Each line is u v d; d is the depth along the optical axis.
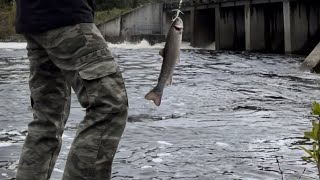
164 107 7.34
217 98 8.38
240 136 5.28
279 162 4.19
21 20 2.10
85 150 1.97
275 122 6.12
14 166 3.99
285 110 7.15
